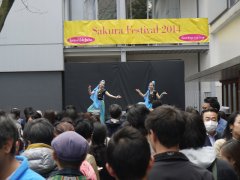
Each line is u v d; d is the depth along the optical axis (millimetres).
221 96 19812
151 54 22594
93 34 20234
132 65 19703
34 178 2768
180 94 19766
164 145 3203
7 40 20000
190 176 3107
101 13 22250
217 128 7309
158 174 3107
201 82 21641
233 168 3986
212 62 20812
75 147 3627
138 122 5047
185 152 3793
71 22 20234
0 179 2740
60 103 19953
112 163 2539
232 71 14797
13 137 2748
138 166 2516
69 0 21984
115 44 20391
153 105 8922
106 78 19672
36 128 4551
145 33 20359
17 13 20000
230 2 17750
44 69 20000
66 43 20219
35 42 20047
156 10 22797
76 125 5660
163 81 19750
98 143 5629
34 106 19953
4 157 2734
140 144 2541
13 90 20000
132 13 22766
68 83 19781
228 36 18438
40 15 20109
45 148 4398
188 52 22250
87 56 21266
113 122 7449
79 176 3637
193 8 22688
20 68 20000
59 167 3688
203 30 20594
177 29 20484
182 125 3211
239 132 5215
